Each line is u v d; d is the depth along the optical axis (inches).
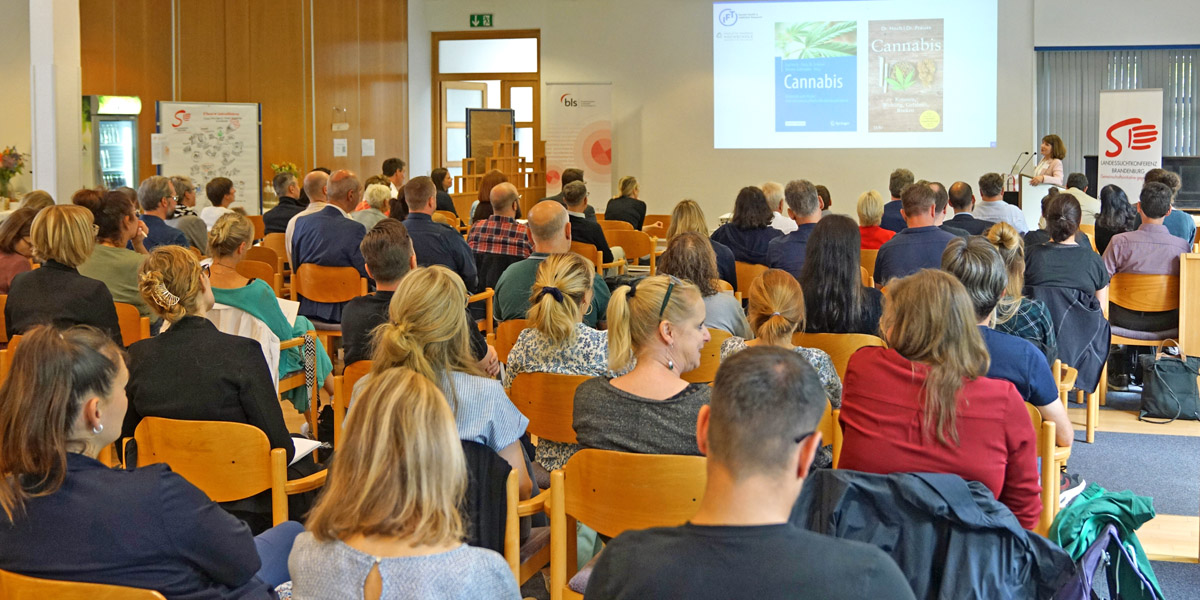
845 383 93.3
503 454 103.3
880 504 83.8
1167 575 132.8
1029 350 105.9
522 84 558.9
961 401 86.7
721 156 518.3
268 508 109.1
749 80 512.1
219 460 105.3
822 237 147.6
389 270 145.3
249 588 80.4
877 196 260.8
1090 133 482.3
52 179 337.4
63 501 71.8
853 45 499.8
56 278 144.2
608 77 526.9
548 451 125.6
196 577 76.2
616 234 306.3
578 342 125.3
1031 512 89.1
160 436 106.7
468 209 455.2
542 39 533.3
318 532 66.2
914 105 496.1
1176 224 278.1
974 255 116.3
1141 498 101.0
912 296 89.2
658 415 97.1
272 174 467.5
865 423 89.7
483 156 484.7
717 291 160.7
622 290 104.3
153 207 240.5
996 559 82.4
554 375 121.0
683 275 158.1
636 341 100.7
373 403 67.2
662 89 521.3
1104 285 188.5
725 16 511.2
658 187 526.0
